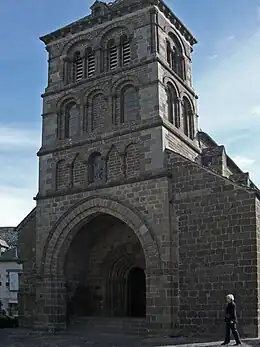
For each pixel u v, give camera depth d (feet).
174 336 82.23
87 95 104.68
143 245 88.53
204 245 83.51
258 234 80.23
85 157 100.89
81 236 107.76
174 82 102.22
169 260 85.35
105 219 104.83
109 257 111.24
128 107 99.45
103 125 101.30
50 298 98.43
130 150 95.30
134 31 102.17
